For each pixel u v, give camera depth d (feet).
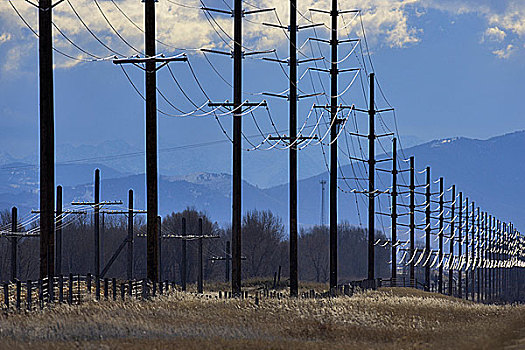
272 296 598.75
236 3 568.41
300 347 250.57
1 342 246.27
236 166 571.69
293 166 620.90
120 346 238.27
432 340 292.61
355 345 266.77
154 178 464.24
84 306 379.76
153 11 457.27
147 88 459.32
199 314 370.12
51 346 238.27
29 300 385.91
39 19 404.57
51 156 408.87
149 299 444.96
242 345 250.37
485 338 267.18
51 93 407.23
